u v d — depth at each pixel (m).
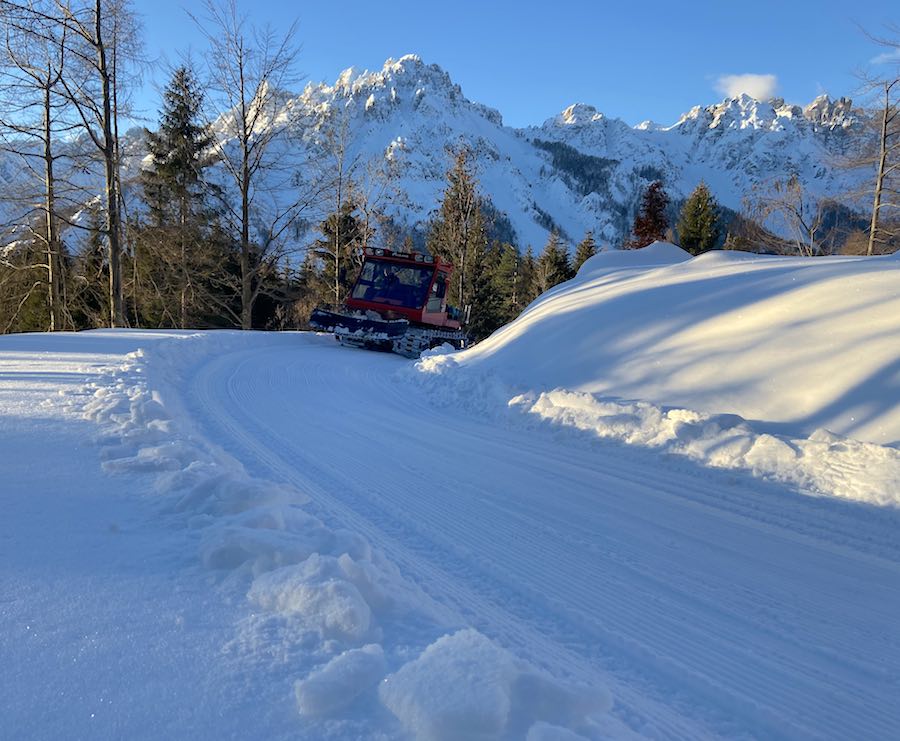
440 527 4.08
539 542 3.90
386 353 15.09
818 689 2.49
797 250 25.58
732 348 6.97
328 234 27.88
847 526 4.21
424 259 16.78
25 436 4.51
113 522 2.94
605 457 5.96
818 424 5.44
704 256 11.23
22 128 17.55
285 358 12.70
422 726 1.53
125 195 21.92
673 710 2.29
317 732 1.54
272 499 3.29
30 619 2.02
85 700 1.61
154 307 27.58
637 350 7.86
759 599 3.24
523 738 1.62
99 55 17.41
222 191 23.70
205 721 1.56
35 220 20.20
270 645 1.95
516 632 2.77
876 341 6.00
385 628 2.23
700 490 4.99
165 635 1.97
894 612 3.14
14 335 12.38
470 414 8.02
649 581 3.41
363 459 5.65
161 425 4.99
